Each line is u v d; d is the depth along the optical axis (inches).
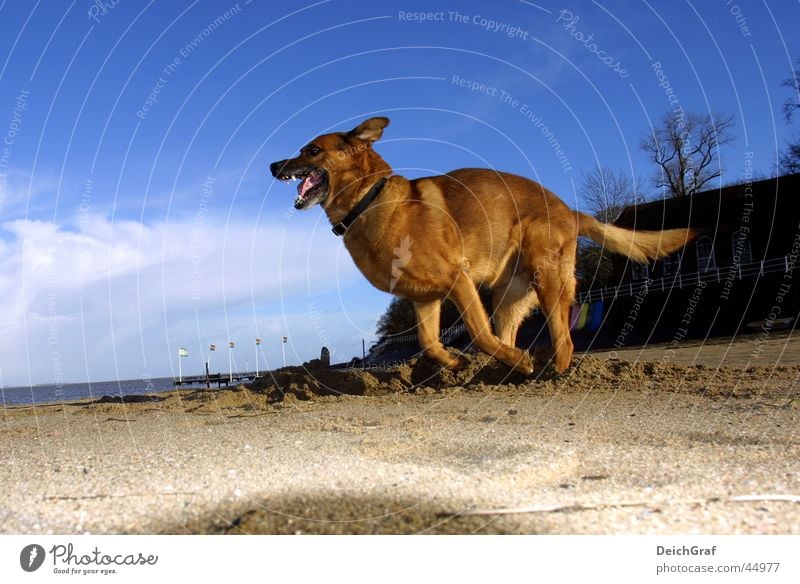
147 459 153.6
